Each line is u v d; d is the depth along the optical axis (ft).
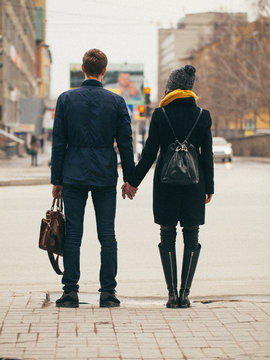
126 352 14.47
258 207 53.11
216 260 30.14
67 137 19.45
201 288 24.38
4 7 187.93
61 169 19.36
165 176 18.83
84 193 19.45
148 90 127.65
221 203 56.34
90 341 15.25
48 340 15.29
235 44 211.00
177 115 19.25
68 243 19.30
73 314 17.94
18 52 235.40
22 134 213.87
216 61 224.74
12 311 18.20
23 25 256.32
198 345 15.05
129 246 34.19
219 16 217.15
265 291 23.68
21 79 254.68
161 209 19.49
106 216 19.43
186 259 19.88
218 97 228.63
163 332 16.11
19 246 34.42
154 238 36.88
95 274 27.12
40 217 47.34
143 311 18.53
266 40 189.47
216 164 147.95
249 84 201.46
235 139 246.88
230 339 15.52
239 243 34.83
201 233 38.52
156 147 19.47
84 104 19.13
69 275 19.31
